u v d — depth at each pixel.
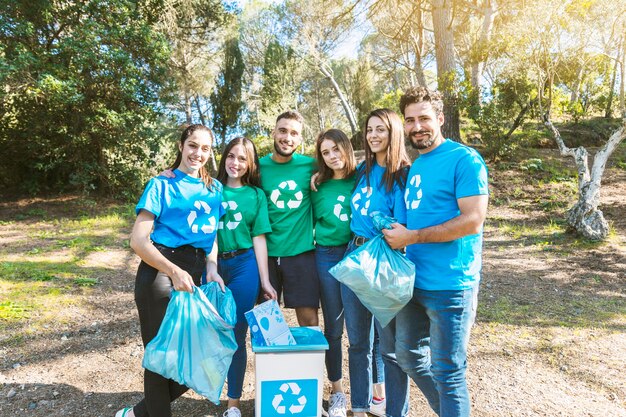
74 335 4.43
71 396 3.35
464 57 18.48
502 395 3.29
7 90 10.47
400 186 2.71
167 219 2.60
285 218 3.13
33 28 11.06
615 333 4.35
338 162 2.99
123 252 7.83
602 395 3.28
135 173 13.51
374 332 3.15
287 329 2.83
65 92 10.48
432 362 2.38
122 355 4.03
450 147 2.36
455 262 2.30
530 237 8.18
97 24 11.16
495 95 12.89
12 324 4.55
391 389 2.81
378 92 28.88
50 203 12.45
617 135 7.68
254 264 3.00
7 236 9.15
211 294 2.65
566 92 16.09
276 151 3.20
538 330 4.45
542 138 15.09
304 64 26.92
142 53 12.22
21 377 3.61
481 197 2.20
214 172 18.47
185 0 16.58
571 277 6.15
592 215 7.77
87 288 5.73
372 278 2.31
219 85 24.34
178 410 3.16
